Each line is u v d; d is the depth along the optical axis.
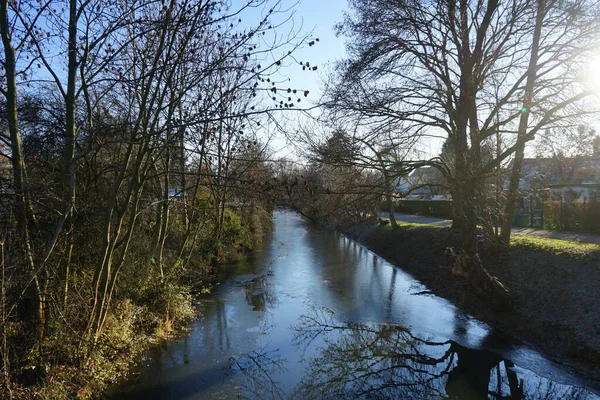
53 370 6.05
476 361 8.48
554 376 7.55
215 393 7.02
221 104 6.54
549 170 20.08
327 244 27.30
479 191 11.73
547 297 9.92
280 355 8.73
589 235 15.17
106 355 7.52
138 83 7.22
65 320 6.35
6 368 5.33
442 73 14.29
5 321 5.45
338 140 12.40
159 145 7.41
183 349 8.93
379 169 12.30
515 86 13.20
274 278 16.30
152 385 7.25
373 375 7.89
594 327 8.13
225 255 19.78
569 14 11.81
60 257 6.82
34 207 6.62
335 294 13.81
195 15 6.32
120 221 7.25
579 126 11.30
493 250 13.45
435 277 15.12
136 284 9.95
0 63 6.20
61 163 7.03
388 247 22.09
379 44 13.48
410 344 9.41
